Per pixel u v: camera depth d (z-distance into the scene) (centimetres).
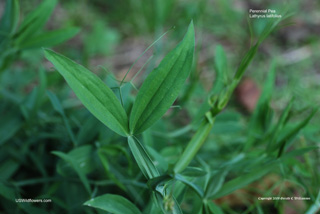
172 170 47
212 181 51
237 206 67
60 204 59
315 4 124
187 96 71
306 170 62
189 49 46
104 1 126
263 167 51
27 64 96
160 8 100
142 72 103
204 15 113
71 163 55
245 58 48
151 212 51
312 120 83
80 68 46
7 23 64
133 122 47
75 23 118
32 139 65
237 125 70
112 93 47
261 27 108
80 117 67
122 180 61
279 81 99
